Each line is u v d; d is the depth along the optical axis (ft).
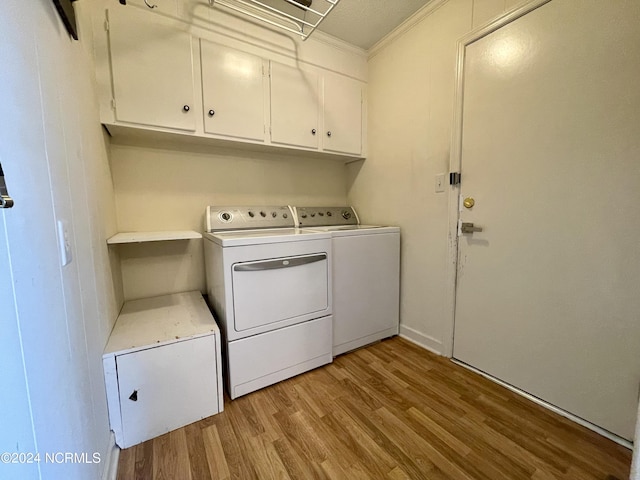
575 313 4.09
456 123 5.49
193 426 4.13
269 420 4.24
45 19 2.22
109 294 4.21
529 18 4.33
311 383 5.16
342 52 7.07
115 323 4.50
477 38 5.05
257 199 7.16
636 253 3.51
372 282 6.51
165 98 4.91
